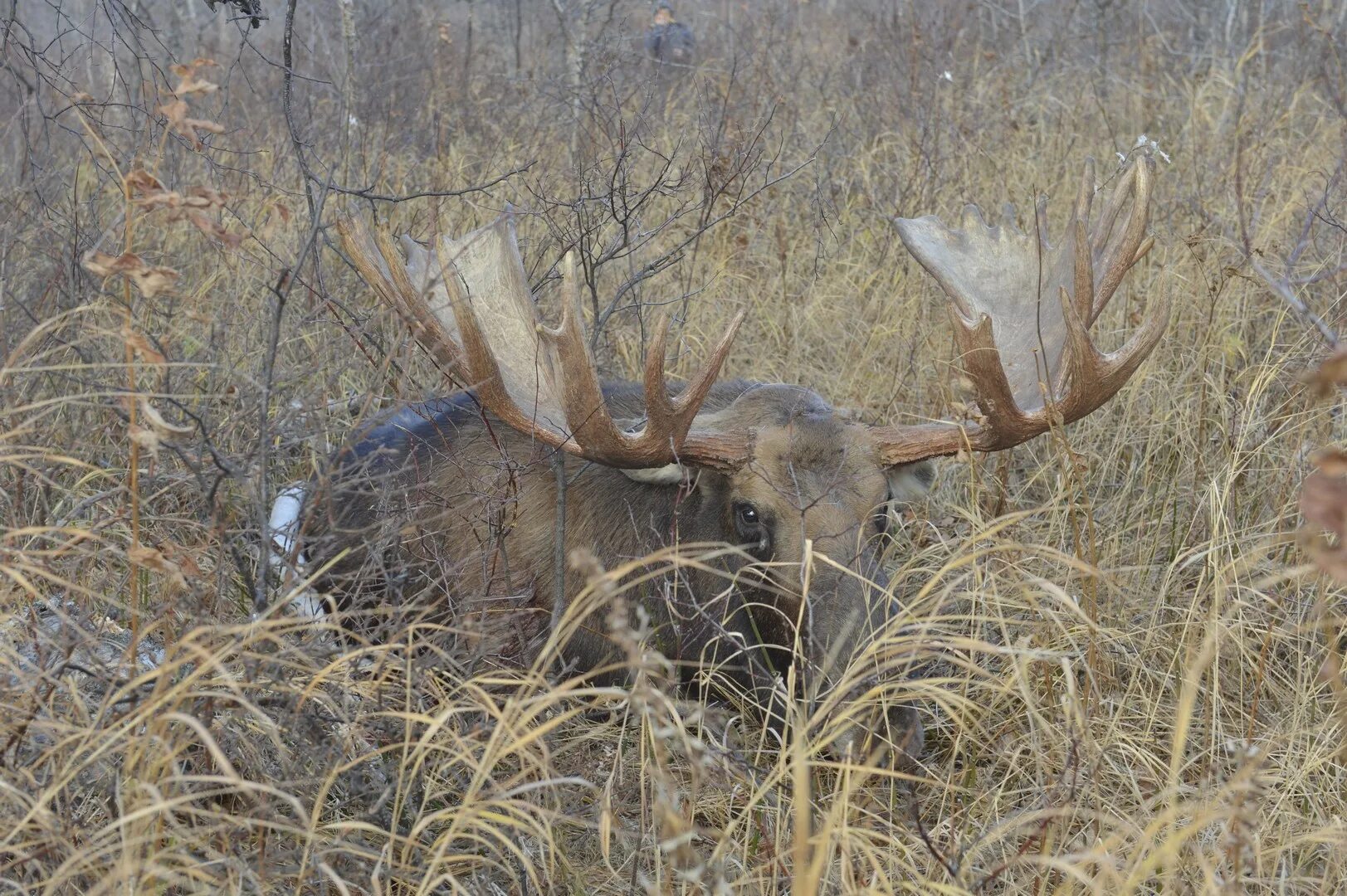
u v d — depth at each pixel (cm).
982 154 975
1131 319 712
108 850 346
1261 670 473
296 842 402
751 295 815
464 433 559
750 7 1478
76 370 520
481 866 427
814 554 427
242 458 459
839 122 1027
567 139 977
